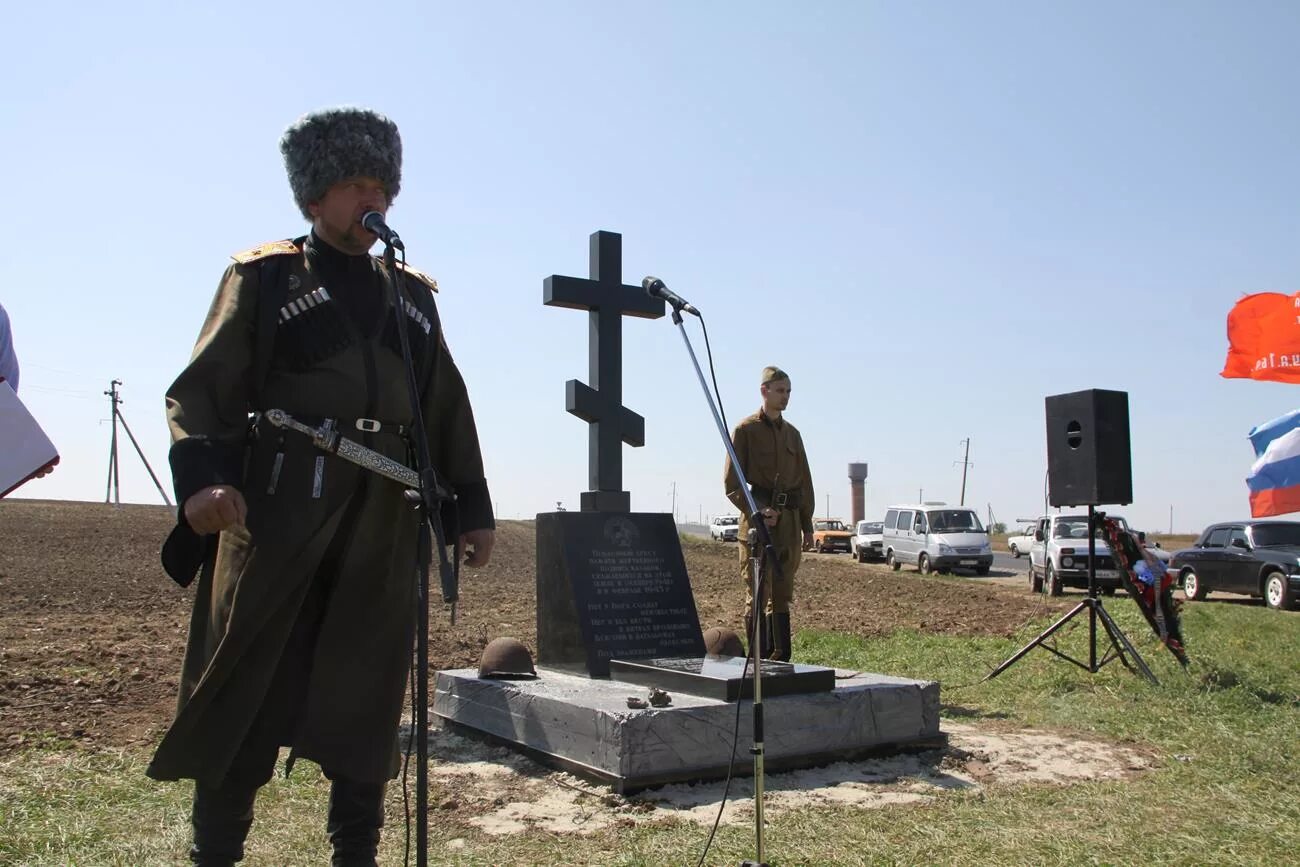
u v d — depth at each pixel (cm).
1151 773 514
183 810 427
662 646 630
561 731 512
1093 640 801
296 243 290
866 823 423
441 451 311
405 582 285
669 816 433
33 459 317
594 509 671
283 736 274
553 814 439
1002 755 554
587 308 696
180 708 264
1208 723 624
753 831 411
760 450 725
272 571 259
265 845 387
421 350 297
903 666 882
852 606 1573
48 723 588
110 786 459
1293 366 1185
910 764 533
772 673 531
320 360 275
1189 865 379
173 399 256
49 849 376
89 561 1942
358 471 274
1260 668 855
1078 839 405
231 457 256
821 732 527
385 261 300
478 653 931
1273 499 1050
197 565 271
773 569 383
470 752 550
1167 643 832
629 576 641
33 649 879
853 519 5694
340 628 272
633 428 691
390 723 279
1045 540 2120
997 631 1191
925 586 2070
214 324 267
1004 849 393
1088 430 805
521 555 2434
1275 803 456
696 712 491
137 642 959
